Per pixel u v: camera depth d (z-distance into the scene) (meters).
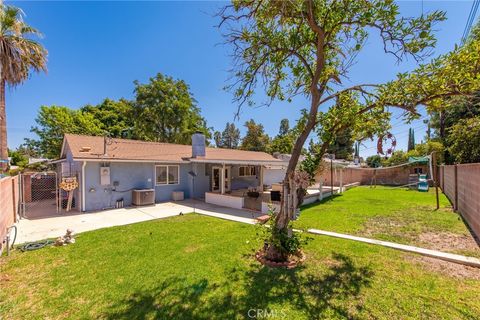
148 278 4.20
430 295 3.62
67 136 12.61
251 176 20.72
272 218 5.36
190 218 9.31
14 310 3.30
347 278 4.18
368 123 5.00
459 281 4.07
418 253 5.34
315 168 5.18
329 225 7.95
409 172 24.88
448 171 13.83
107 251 5.57
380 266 4.68
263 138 40.12
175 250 5.60
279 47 5.05
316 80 4.75
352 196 15.89
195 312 3.22
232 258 5.11
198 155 15.34
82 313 3.23
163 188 14.05
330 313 3.19
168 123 28.00
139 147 14.73
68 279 4.18
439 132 22.44
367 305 3.38
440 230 7.29
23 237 6.83
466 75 3.58
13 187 8.47
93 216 9.76
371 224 8.09
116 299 3.55
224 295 3.63
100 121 27.08
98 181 11.30
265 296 3.60
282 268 4.58
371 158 36.56
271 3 4.32
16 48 13.10
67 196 11.99
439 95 3.88
